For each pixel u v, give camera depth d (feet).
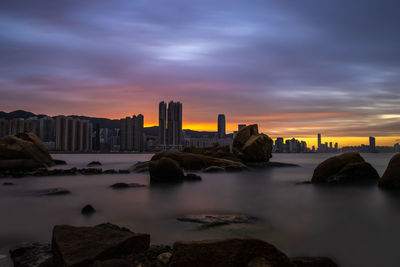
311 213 35.35
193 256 13.20
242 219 30.76
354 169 67.41
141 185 63.72
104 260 15.52
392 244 22.82
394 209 37.60
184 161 115.24
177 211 36.81
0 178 81.41
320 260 16.96
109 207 39.58
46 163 137.59
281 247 22.31
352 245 22.79
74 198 46.98
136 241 17.70
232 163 119.85
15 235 25.72
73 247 16.10
